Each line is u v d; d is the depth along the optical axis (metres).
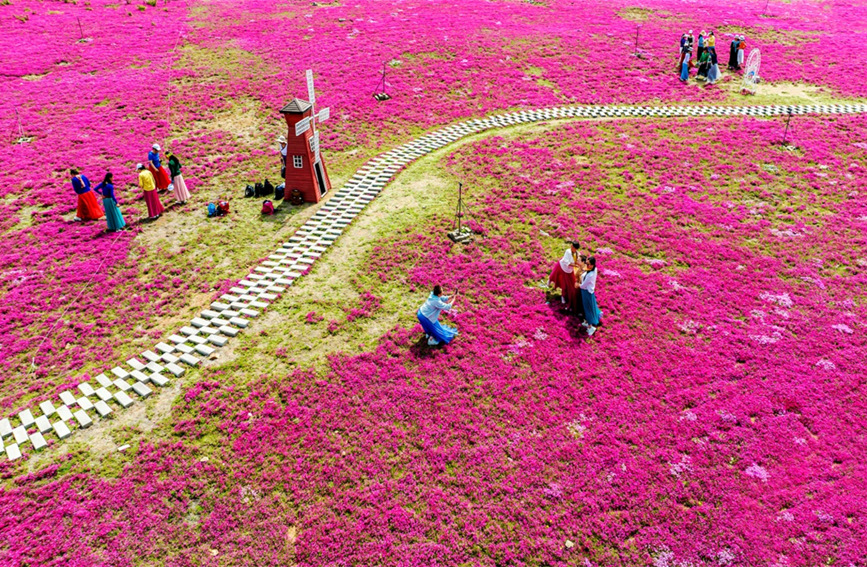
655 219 22.48
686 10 53.53
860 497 11.99
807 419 13.90
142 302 18.52
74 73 36.97
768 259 19.95
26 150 27.61
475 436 13.55
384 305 17.97
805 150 28.27
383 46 42.62
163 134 30.00
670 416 14.02
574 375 15.30
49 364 16.09
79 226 22.55
